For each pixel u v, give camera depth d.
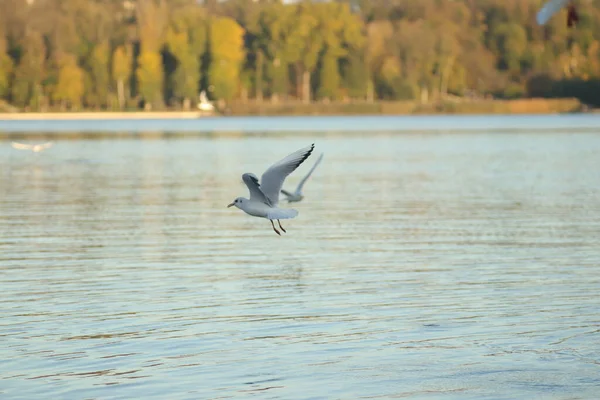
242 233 29.56
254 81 146.50
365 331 18.00
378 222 31.81
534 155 64.19
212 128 112.31
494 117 142.75
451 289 21.25
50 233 29.56
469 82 152.25
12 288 21.55
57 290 21.36
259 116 148.12
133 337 17.69
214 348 17.03
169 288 21.58
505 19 152.38
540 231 29.39
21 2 136.12
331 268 23.78
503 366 16.05
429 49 146.00
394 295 20.75
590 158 60.84
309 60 143.75
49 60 136.38
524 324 18.38
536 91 150.88
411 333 17.84
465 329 18.08
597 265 23.83
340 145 77.06
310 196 39.88
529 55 149.75
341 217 33.16
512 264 24.05
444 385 15.23
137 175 50.78
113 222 32.06
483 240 27.80
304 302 20.20
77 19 140.00
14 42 135.75
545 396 14.78
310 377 15.59
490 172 51.25
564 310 19.38
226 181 47.19
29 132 102.50
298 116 151.50
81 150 72.94
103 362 16.31
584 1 149.38
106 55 138.00
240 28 140.12
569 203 36.62
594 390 15.00
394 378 15.53
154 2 146.12
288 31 142.25
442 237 28.45
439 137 88.12
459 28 152.38
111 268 23.84
